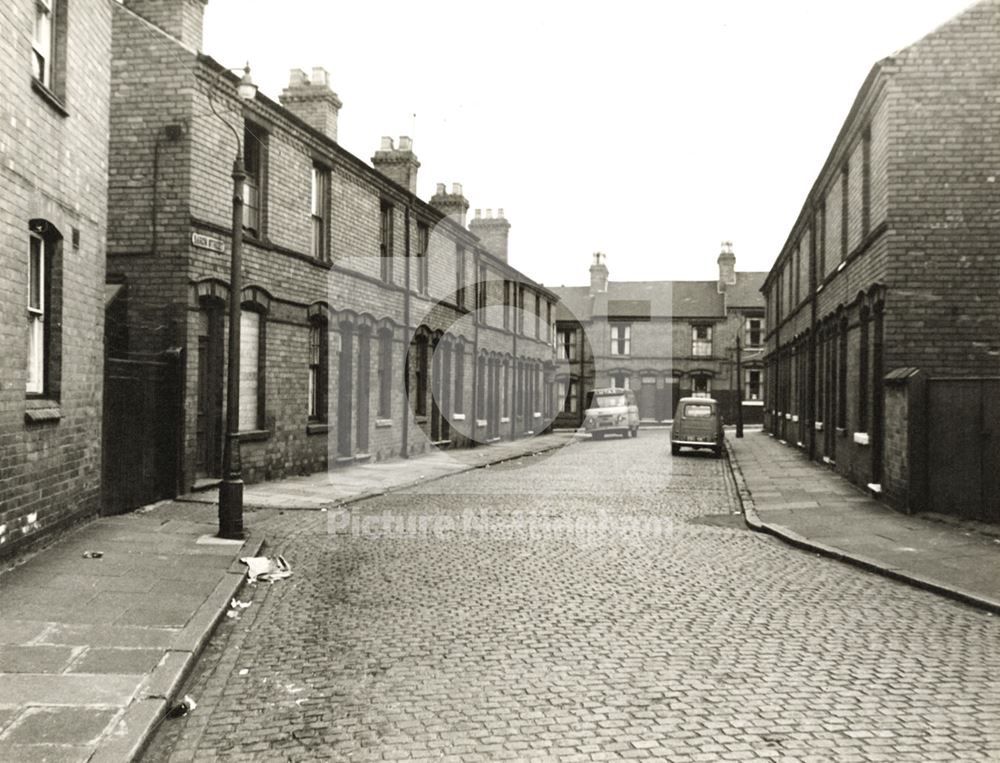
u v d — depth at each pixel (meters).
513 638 6.50
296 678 5.66
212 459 14.69
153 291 13.41
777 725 4.72
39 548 8.83
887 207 13.69
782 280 33.50
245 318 15.38
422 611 7.35
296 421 17.12
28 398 8.70
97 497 10.61
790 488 16.55
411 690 5.36
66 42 9.26
